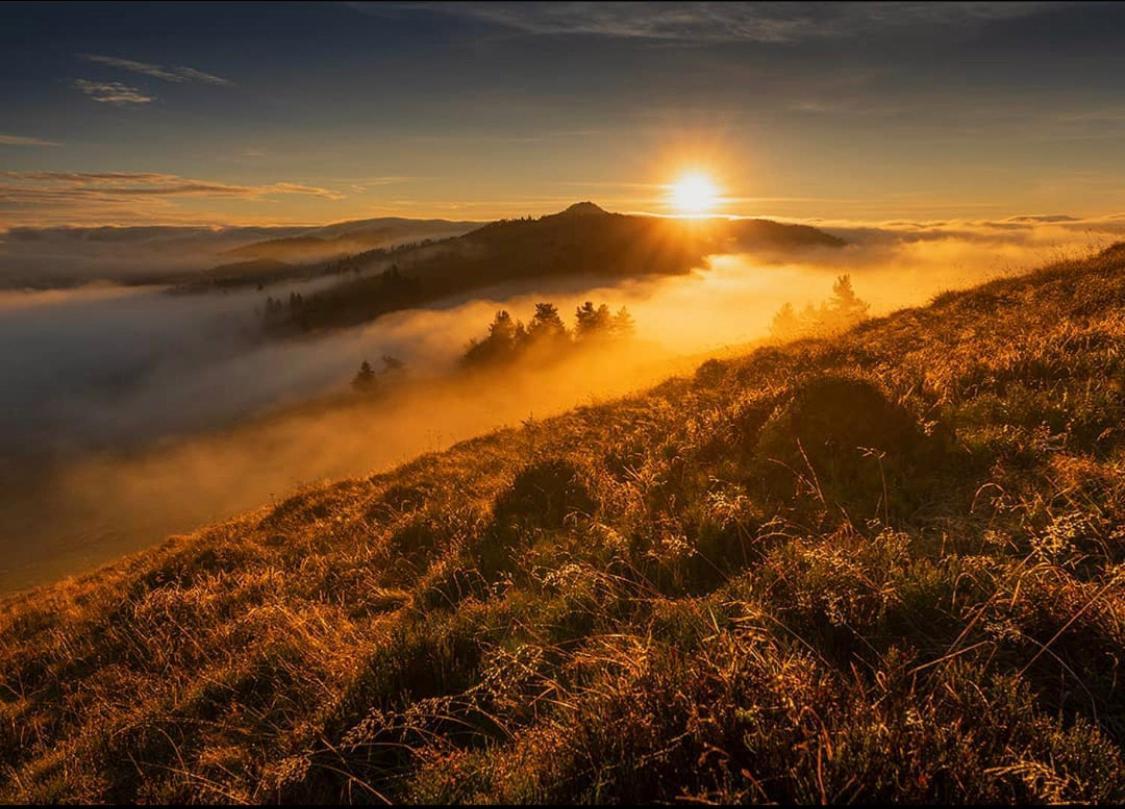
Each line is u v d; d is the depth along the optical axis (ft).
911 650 12.41
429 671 15.12
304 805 11.59
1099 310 40.57
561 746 10.82
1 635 36.99
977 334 43.37
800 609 13.87
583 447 42.42
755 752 9.53
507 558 22.56
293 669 18.01
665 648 13.17
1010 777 9.18
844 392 23.66
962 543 16.19
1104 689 11.21
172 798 12.96
